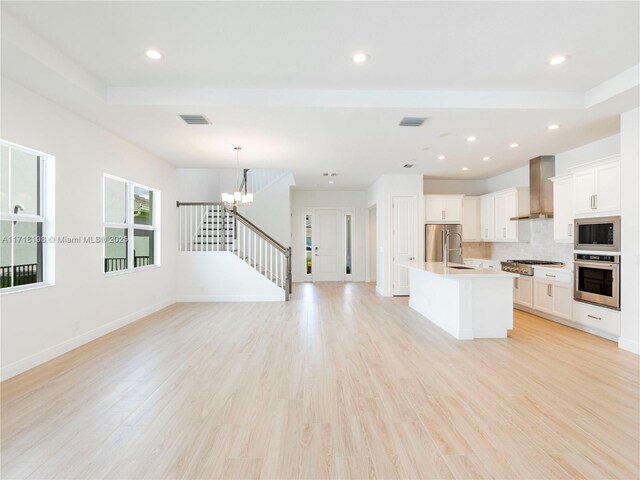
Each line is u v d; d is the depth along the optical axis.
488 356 3.58
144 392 2.73
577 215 4.48
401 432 2.19
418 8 2.27
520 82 3.39
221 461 1.90
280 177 8.59
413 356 3.58
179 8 2.26
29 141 3.15
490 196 7.10
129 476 1.78
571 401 2.59
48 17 2.36
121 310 4.75
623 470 1.82
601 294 4.12
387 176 7.21
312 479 1.77
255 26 2.46
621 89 3.19
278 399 2.63
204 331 4.55
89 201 4.01
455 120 3.95
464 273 4.21
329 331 4.55
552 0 2.19
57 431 2.18
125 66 3.05
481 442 2.08
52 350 3.46
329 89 3.53
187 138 4.64
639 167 3.56
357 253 9.91
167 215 6.21
